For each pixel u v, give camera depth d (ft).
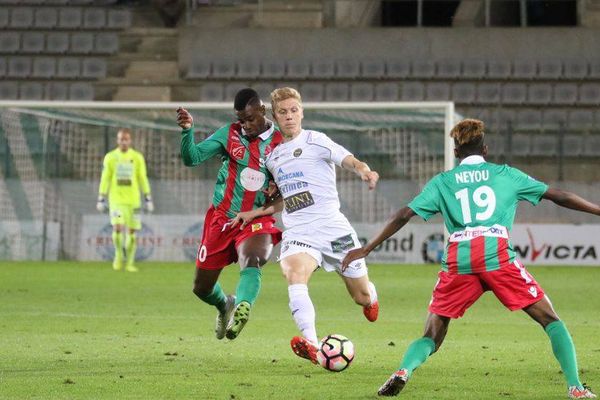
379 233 60.64
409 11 327.26
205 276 81.46
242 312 70.79
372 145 239.09
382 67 284.20
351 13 300.40
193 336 95.96
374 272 198.70
